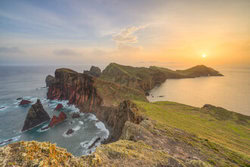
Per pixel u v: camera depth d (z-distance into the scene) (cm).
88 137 5866
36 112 7219
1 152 805
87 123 7350
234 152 2414
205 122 5862
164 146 2225
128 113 4872
